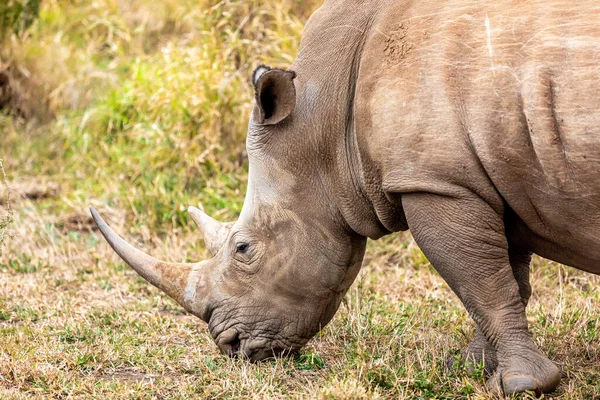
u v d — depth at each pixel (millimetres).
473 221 11555
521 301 11984
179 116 23047
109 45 29656
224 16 23969
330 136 12648
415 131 11445
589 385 12430
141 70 25625
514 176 11148
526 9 11117
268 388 12477
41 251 19828
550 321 14805
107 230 13617
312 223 12891
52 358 13766
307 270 12945
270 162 12906
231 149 22812
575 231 11258
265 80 12453
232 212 21031
